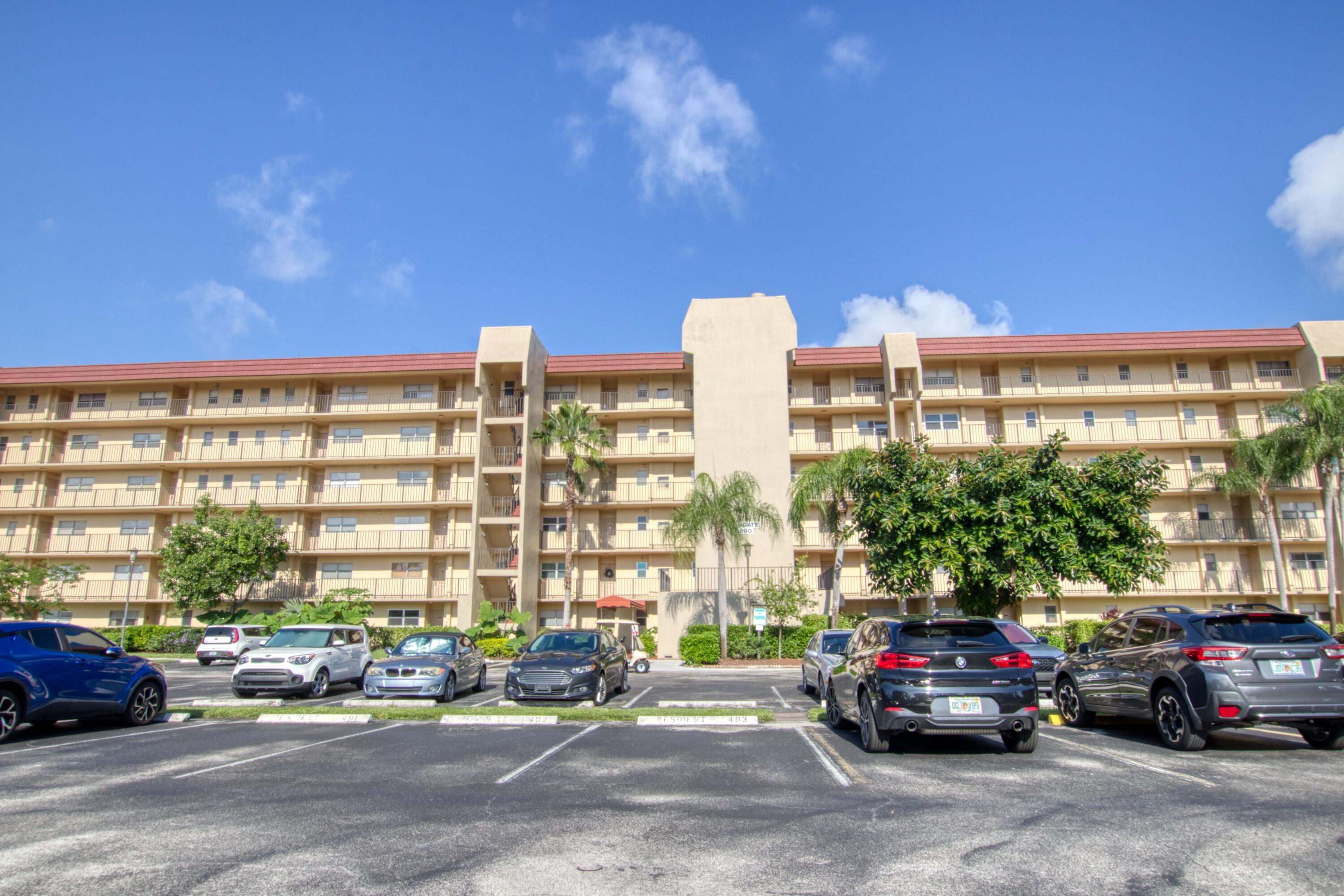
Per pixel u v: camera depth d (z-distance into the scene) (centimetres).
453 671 1758
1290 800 716
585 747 1030
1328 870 524
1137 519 1888
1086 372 3862
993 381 3881
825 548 3653
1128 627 1138
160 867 533
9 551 3862
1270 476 3231
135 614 3919
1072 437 3734
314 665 1741
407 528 3894
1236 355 3797
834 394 3941
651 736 1123
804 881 504
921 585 2020
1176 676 983
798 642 3098
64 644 1174
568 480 3622
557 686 1573
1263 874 516
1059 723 1248
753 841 591
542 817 664
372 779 829
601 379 4066
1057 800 719
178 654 3597
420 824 642
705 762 921
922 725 904
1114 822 639
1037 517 1912
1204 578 3575
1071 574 1891
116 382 4028
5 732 1057
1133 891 488
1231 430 3597
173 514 3975
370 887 494
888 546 2009
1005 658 930
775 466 3631
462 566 3859
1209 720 935
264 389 4066
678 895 480
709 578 3503
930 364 3906
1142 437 3712
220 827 636
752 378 3738
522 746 1041
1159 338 3722
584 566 3881
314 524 3962
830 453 3816
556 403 4041
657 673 2673
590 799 732
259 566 3553
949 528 1948
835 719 1188
